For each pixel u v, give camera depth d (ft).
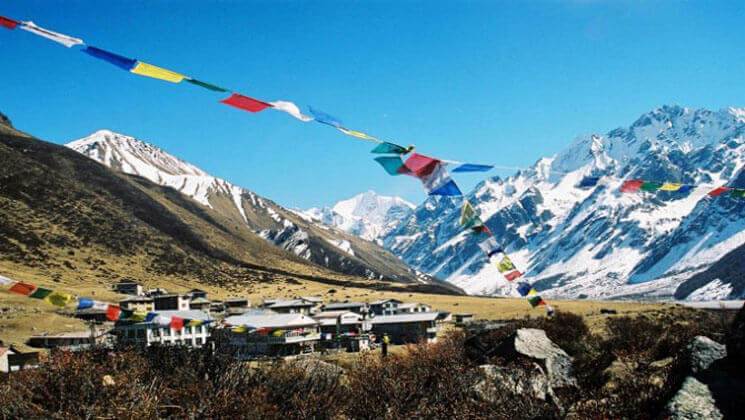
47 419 81.20
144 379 97.60
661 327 161.68
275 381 102.37
